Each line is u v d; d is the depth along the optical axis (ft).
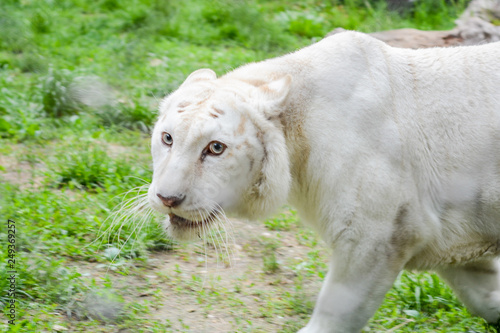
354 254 24.80
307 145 24.95
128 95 55.01
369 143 24.53
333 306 25.30
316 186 25.08
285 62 26.12
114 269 32.83
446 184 25.44
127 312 29.12
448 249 26.08
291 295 31.96
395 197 24.59
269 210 24.93
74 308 29.12
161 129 24.49
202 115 23.86
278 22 75.10
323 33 73.77
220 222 24.56
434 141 25.39
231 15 75.87
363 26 72.08
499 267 28.84
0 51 65.46
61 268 31.14
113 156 45.52
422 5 77.97
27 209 36.40
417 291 31.24
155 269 33.71
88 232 35.55
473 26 54.80
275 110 24.41
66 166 42.88
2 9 73.87
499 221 25.61
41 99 52.85
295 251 37.24
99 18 75.51
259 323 29.55
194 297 31.32
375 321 29.91
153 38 70.49
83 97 53.26
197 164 23.86
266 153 24.38
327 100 24.97
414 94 25.59
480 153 25.29
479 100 25.53
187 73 59.57
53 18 74.69
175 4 76.84
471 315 29.86
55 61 62.59
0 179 40.37
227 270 34.53
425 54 26.45
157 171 24.47
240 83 25.23
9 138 48.08
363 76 25.17
